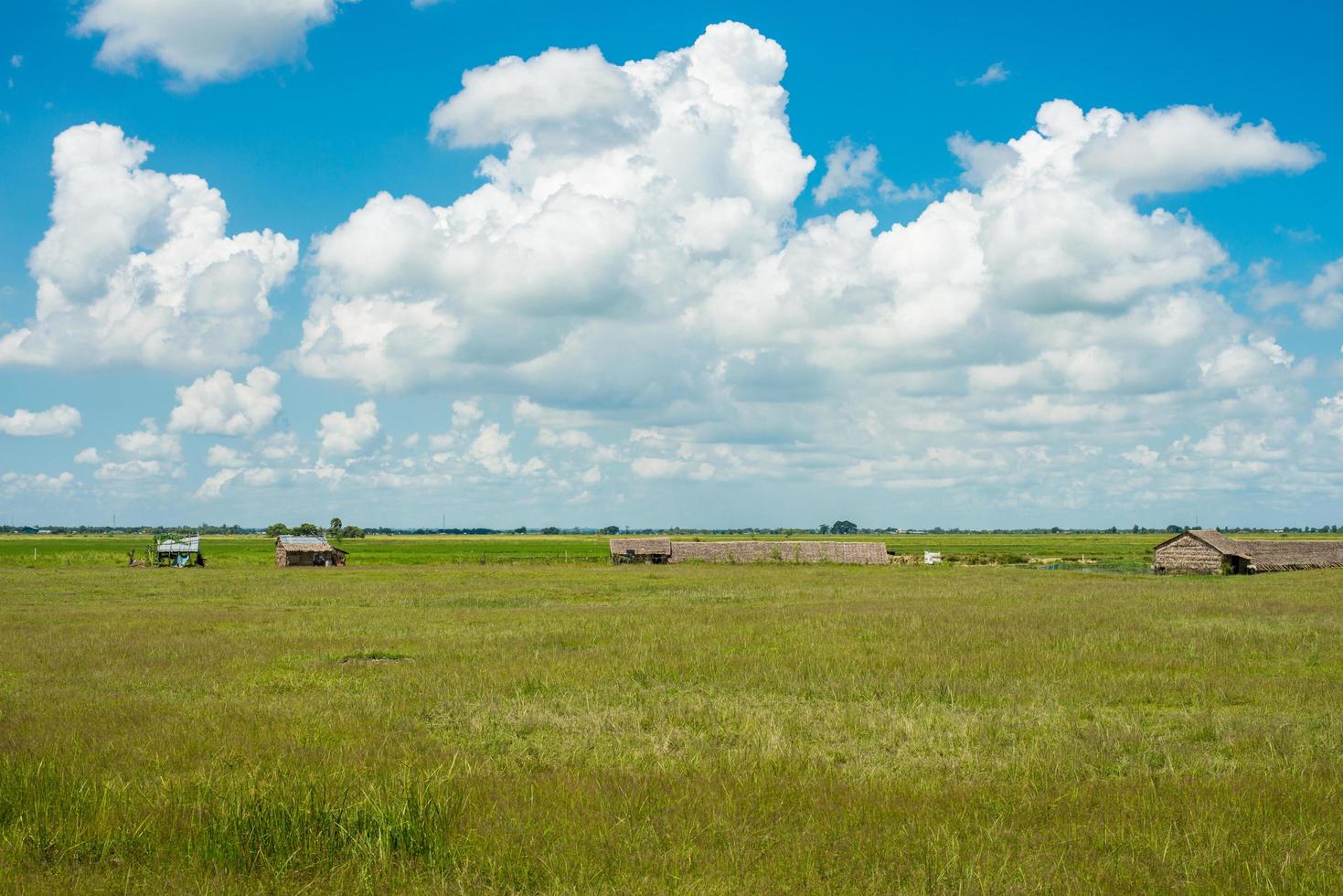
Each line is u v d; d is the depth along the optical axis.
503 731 15.12
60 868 8.94
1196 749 13.70
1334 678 19.72
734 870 8.83
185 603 41.81
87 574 64.81
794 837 9.66
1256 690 18.20
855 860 9.03
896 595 45.69
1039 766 12.66
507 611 37.25
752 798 11.12
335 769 12.38
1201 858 9.01
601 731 15.30
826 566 82.62
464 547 152.25
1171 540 77.25
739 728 15.44
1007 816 10.43
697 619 32.97
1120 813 10.43
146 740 14.26
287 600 43.34
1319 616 32.75
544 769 13.01
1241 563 75.56
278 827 9.59
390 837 9.55
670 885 8.56
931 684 19.14
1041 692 18.28
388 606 39.97
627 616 34.19
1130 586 52.47
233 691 18.91
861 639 26.94
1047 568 82.44
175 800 10.80
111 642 26.45
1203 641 25.50
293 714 16.34
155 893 8.36
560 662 22.30
